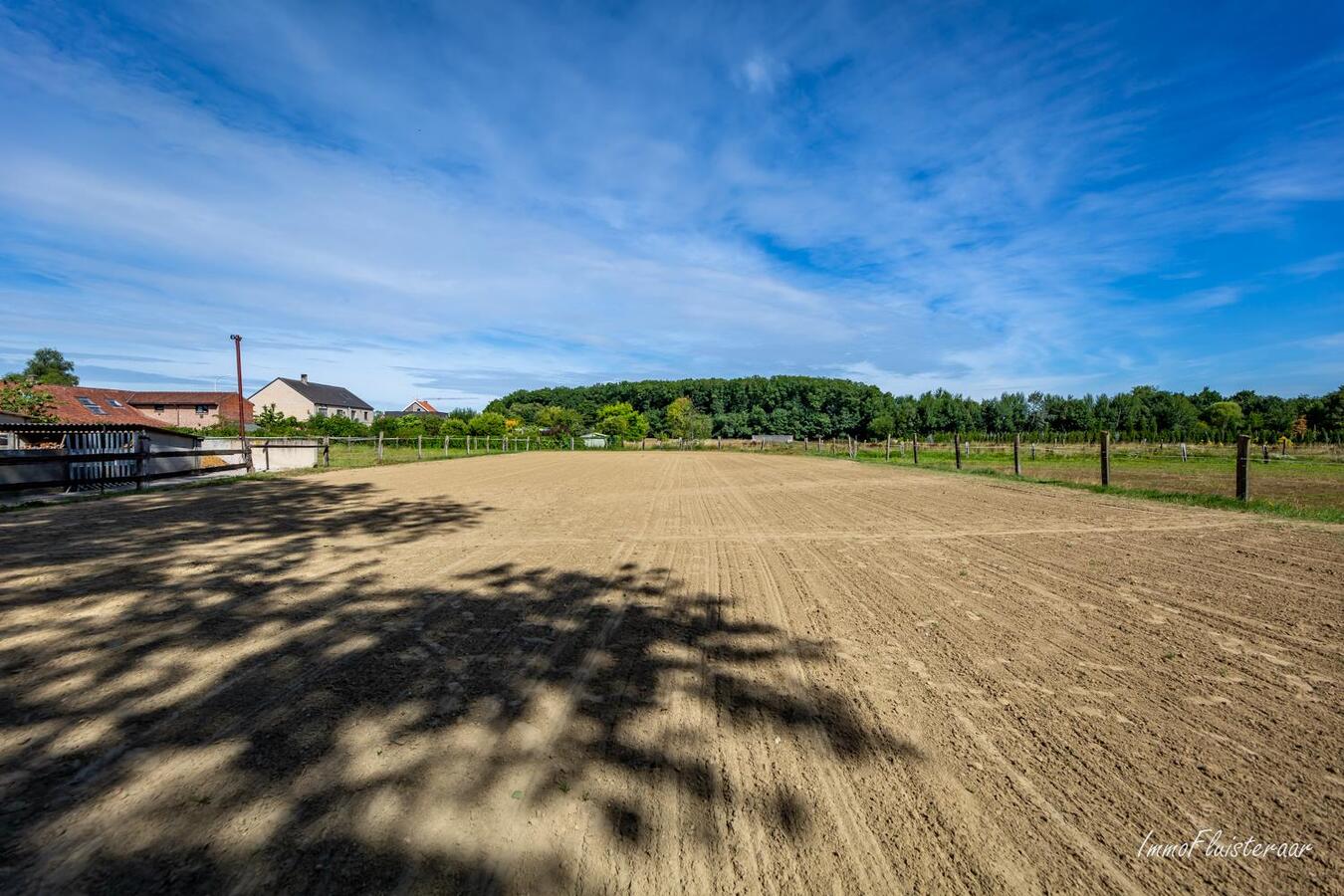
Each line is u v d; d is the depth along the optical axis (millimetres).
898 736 2830
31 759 2537
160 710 2986
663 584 5559
